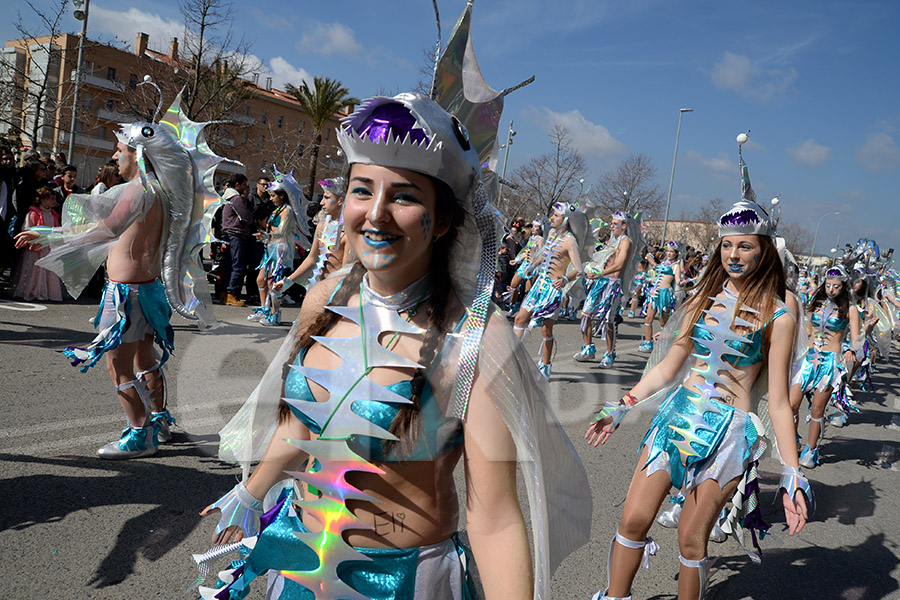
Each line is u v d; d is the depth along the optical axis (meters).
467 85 1.49
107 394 5.29
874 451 6.71
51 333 7.21
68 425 4.52
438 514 1.38
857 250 9.14
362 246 1.30
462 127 1.35
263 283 8.84
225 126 25.28
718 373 2.87
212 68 23.44
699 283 3.10
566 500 1.42
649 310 11.13
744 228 2.86
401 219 1.26
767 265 2.88
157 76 25.38
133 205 3.81
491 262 1.36
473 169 1.34
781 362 2.74
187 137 4.21
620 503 4.31
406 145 1.23
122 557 3.02
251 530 1.56
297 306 11.16
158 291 4.06
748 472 2.78
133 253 3.93
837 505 5.01
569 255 7.04
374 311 1.35
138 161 3.93
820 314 7.18
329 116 34.03
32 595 2.67
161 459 4.16
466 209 1.37
